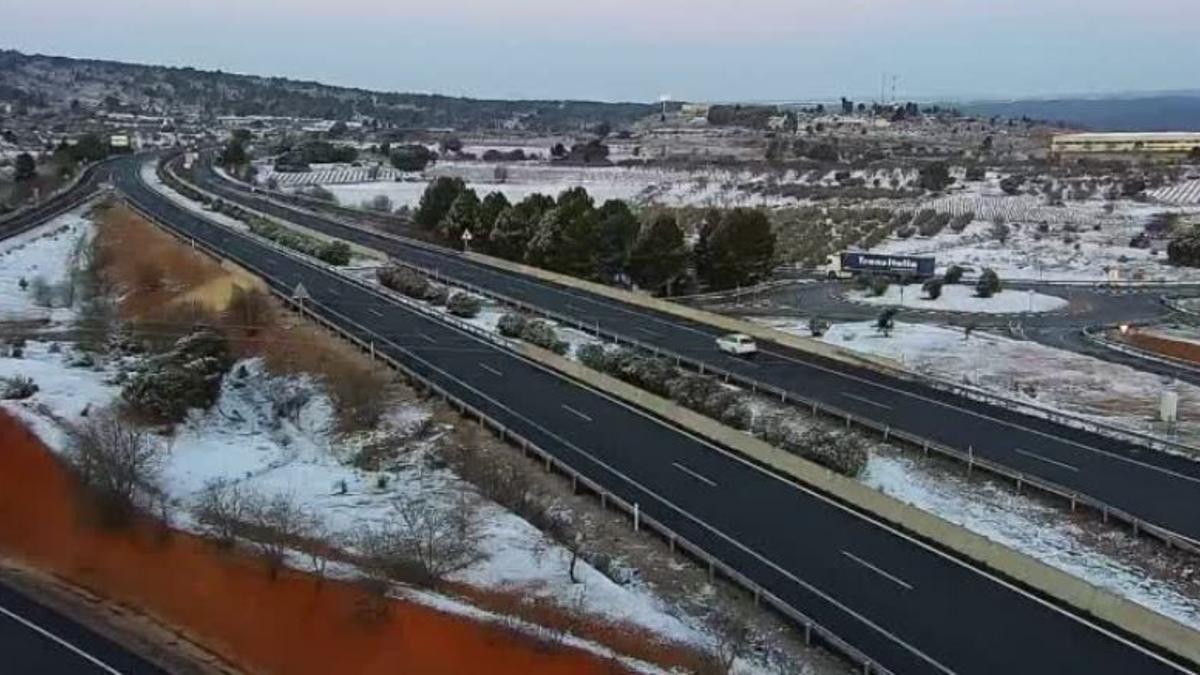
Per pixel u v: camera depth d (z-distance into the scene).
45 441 28.25
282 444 32.41
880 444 33.19
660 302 54.06
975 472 30.62
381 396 35.88
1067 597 22.00
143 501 25.58
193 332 40.47
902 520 26.05
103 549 24.20
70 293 49.44
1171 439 33.59
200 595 22.20
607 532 25.89
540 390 37.81
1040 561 22.89
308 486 28.67
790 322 52.53
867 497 27.14
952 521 26.83
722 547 24.72
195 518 25.14
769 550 24.55
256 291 50.66
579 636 20.27
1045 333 50.88
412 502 27.25
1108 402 38.47
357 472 30.03
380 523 25.81
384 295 54.03
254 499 26.50
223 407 34.75
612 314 52.09
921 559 24.16
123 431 28.52
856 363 43.03
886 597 22.19
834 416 35.62
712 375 40.88
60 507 25.52
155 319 44.50
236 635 21.03
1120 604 20.92
